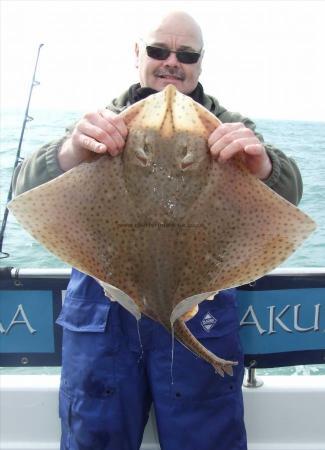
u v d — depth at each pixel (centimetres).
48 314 128
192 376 109
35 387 133
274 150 103
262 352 129
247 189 82
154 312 82
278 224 80
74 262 80
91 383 109
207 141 83
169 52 115
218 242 83
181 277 82
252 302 127
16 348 130
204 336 108
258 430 133
